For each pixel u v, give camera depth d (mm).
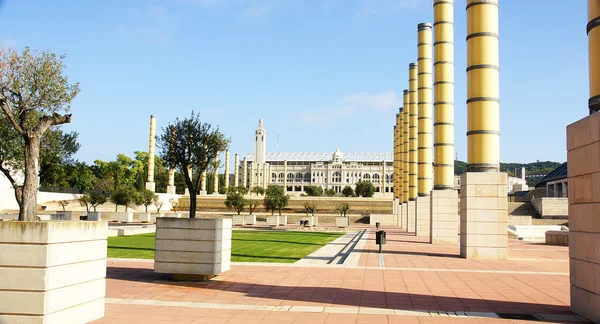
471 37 23969
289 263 19781
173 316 10523
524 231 44531
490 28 23688
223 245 15875
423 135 42938
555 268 19578
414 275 17031
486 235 23188
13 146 28047
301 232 45969
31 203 9359
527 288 14531
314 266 18938
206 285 14414
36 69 15297
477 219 23312
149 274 16406
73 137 42312
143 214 60312
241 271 17266
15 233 8148
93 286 9391
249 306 11625
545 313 11188
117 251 24078
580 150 11180
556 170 85500
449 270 18609
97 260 9492
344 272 17438
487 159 23500
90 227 9258
